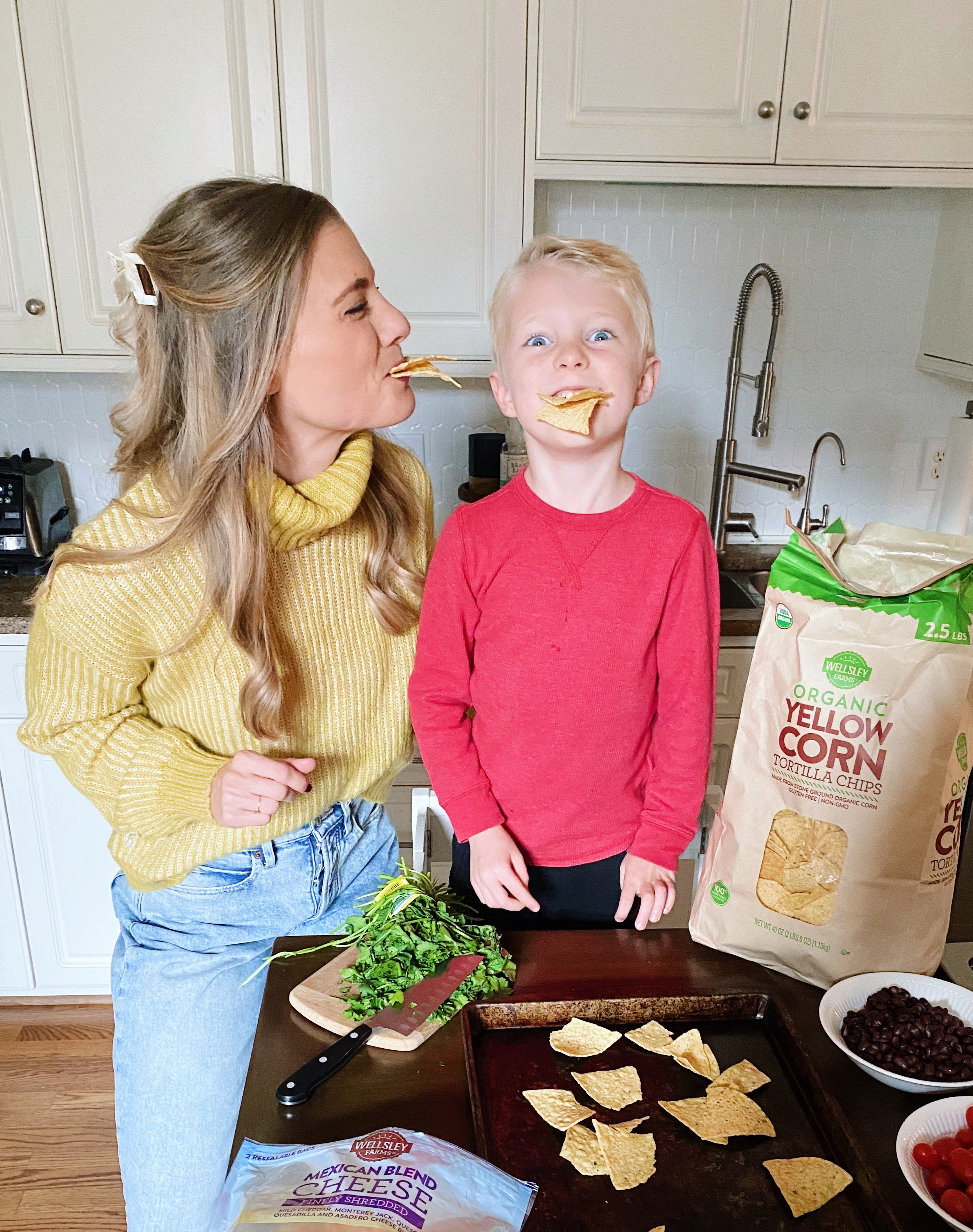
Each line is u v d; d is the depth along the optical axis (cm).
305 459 117
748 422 253
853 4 193
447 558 111
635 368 103
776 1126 80
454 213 206
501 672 111
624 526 108
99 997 234
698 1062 86
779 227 239
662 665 113
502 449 237
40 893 221
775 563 96
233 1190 71
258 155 200
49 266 205
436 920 100
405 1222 67
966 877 128
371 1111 81
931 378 252
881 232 240
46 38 190
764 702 96
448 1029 90
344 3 192
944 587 86
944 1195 71
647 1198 73
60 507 236
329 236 105
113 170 199
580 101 199
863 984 91
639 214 237
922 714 88
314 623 121
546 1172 75
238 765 108
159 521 105
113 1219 176
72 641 111
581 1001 92
